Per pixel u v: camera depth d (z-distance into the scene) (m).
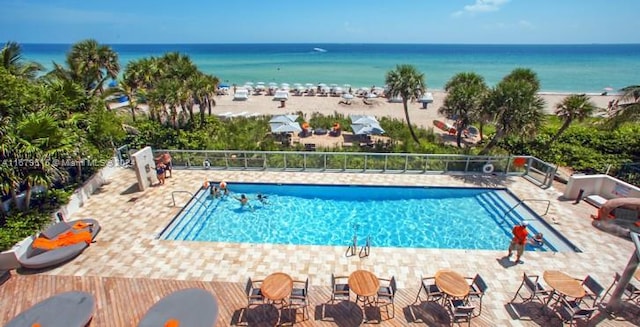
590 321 8.55
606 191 15.00
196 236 13.75
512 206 15.26
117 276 10.23
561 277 8.95
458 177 18.00
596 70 96.19
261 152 18.52
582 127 25.00
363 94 50.38
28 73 17.41
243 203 15.92
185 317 7.62
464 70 93.94
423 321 8.62
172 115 25.98
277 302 9.15
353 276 9.11
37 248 10.76
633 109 18.61
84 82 23.28
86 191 15.29
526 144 22.09
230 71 94.75
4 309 8.98
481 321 8.62
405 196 17.06
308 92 52.28
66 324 7.46
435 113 38.59
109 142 17.97
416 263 10.98
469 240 13.63
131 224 13.19
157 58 29.69
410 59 139.12
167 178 17.73
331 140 27.12
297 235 13.91
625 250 11.64
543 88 65.38
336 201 16.78
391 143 24.52
